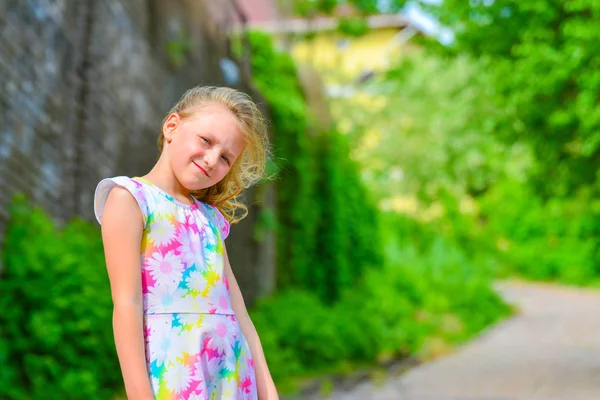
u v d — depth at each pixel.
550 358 12.73
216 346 2.16
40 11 6.39
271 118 12.17
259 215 11.54
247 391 2.24
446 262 20.42
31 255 5.93
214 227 2.33
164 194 2.23
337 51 26.42
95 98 7.46
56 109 6.76
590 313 21.03
